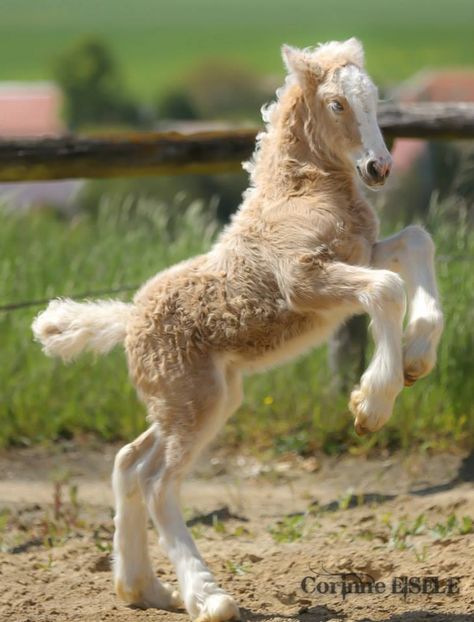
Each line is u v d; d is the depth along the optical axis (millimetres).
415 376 8016
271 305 8336
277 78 44094
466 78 37375
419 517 10102
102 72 42938
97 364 13453
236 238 8531
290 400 13117
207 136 12062
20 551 10047
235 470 12438
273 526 10477
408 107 12656
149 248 14469
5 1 93562
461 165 15008
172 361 8422
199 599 8039
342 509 10922
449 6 97312
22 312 13625
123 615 8500
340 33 76062
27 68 58812
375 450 12609
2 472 12391
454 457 12258
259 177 8727
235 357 8516
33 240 15227
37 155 11711
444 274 12992
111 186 25359
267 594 8836
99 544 9930
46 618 8438
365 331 12789
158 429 8508
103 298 13586
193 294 8461
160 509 8320
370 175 8180
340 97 8297
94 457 12820
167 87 43781
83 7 90562
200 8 98188
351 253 8375
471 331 12750
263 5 101250
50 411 13289
